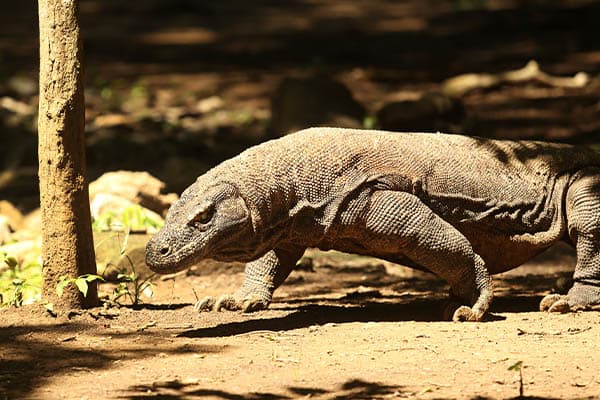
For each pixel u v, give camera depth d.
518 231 12.97
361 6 64.81
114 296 13.93
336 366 10.21
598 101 31.47
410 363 10.28
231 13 62.84
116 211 16.84
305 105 27.59
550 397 9.21
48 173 12.30
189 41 50.44
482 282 12.34
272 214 11.72
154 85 37.72
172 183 21.41
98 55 45.88
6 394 9.51
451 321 12.36
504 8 56.91
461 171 12.59
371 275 16.55
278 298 14.34
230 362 10.41
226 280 15.71
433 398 9.22
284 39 50.06
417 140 12.59
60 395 9.45
